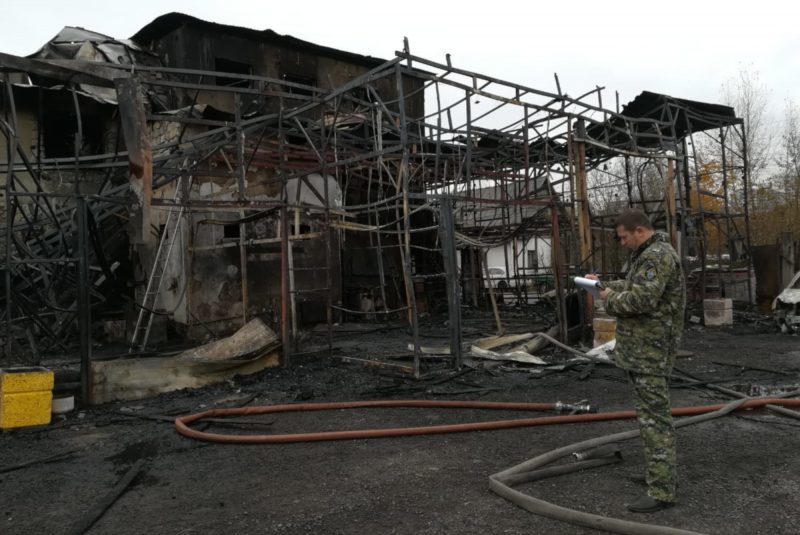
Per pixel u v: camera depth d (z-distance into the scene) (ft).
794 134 70.23
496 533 10.23
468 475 13.14
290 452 15.38
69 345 35.37
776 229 68.90
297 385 23.63
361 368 26.58
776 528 10.12
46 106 42.24
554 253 31.65
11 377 18.06
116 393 21.81
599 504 11.27
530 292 65.10
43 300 30.22
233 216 39.22
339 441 16.16
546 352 29.89
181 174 24.04
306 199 41.98
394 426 17.69
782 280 46.83
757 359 27.45
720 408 17.60
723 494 11.64
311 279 44.80
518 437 15.98
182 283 37.52
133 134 20.74
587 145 36.09
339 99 27.58
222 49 52.13
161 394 22.75
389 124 33.91
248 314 40.19
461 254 56.13
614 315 11.14
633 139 36.63
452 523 10.69
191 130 38.60
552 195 32.53
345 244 48.37
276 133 32.19
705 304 40.70
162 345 35.55
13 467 14.55
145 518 11.44
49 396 18.75
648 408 10.94
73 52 45.78
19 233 34.35
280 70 56.18
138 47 50.01
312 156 35.99
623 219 11.30
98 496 12.69
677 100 42.60
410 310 24.50
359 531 10.51
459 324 25.71
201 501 12.22
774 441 15.03
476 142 37.32
